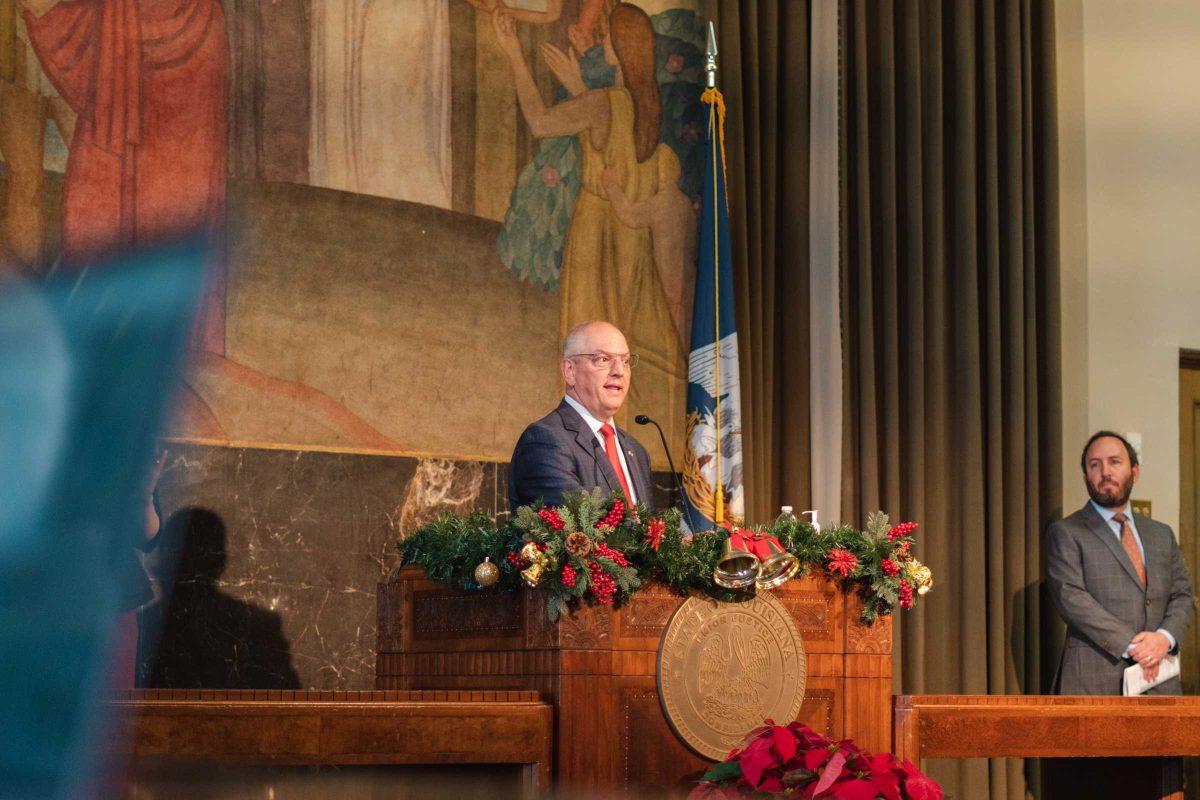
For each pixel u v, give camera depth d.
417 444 7.17
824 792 3.32
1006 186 8.80
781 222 8.26
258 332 6.77
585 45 7.99
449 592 4.07
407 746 3.33
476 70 7.63
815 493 8.25
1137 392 9.09
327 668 6.77
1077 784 5.57
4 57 6.25
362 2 7.32
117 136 6.49
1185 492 9.14
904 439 8.43
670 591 3.81
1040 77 8.99
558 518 3.65
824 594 4.11
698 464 7.60
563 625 3.64
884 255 8.46
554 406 7.64
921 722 4.20
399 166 7.32
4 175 6.19
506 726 3.49
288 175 6.98
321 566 6.80
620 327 7.89
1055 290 8.80
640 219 8.02
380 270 7.18
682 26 8.28
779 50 8.38
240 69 6.91
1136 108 9.29
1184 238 9.25
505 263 7.58
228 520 6.57
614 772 3.66
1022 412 8.62
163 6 6.68
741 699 3.84
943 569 8.37
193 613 6.42
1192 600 7.46
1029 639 8.46
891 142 8.55
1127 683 7.16
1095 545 7.43
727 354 7.71
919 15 8.79
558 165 7.82
